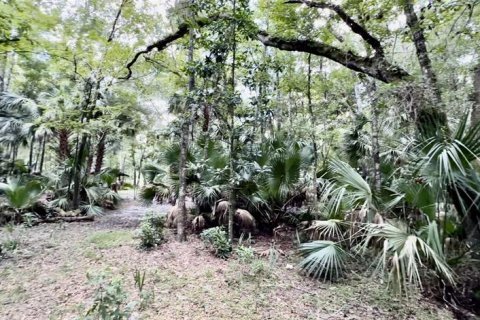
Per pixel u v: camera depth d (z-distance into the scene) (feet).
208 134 18.60
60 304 9.12
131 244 15.34
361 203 12.52
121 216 24.76
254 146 16.98
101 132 27.86
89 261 12.85
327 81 23.85
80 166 24.90
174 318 8.64
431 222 10.41
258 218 19.04
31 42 14.05
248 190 17.08
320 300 10.47
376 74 15.37
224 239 14.49
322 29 17.90
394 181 13.91
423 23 13.00
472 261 10.43
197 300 9.83
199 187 17.52
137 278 10.12
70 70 22.41
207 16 15.11
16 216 19.02
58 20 13.58
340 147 24.14
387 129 16.24
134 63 24.08
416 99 11.87
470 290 10.55
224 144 18.80
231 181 15.65
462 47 13.35
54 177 27.78
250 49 18.06
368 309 9.98
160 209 28.58
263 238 17.70
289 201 19.26
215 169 17.72
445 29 14.12
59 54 16.29
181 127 17.10
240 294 10.50
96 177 30.35
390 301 10.52
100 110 24.41
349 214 13.12
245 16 14.55
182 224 16.12
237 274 12.09
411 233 10.65
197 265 12.85
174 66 23.98
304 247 13.17
